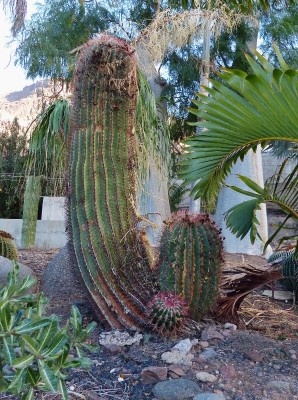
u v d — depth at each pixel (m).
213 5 6.41
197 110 2.65
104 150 3.51
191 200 7.18
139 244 3.61
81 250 3.46
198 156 2.81
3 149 11.63
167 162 5.46
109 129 3.53
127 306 3.46
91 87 3.54
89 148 3.50
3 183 11.31
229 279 4.22
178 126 10.80
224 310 3.90
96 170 3.48
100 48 3.54
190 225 3.52
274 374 2.94
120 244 3.49
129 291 3.49
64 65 10.54
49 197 9.72
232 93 2.49
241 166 8.74
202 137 2.74
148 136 4.37
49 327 1.87
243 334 3.56
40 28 10.32
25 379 1.86
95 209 3.45
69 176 3.56
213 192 3.12
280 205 3.34
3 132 12.49
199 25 6.15
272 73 2.31
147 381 2.78
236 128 2.61
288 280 4.84
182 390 2.63
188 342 3.20
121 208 3.52
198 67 8.39
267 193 3.26
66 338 1.95
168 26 5.80
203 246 3.50
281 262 4.57
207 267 3.52
